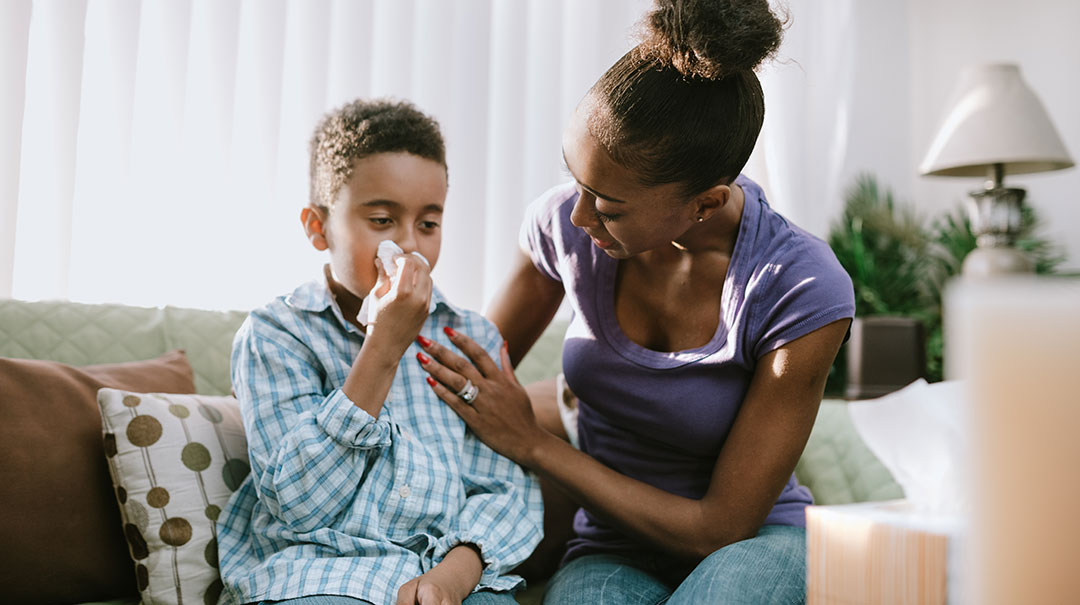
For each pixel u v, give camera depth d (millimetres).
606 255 1129
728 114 921
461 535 1012
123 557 1115
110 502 1122
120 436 1085
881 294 3264
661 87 891
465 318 1204
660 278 1117
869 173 3787
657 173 911
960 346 203
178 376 1307
